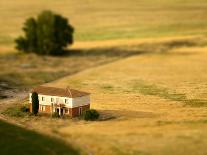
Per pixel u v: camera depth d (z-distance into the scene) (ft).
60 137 633.20
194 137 612.70
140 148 581.53
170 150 571.28
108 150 582.76
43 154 573.74
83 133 647.15
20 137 625.00
